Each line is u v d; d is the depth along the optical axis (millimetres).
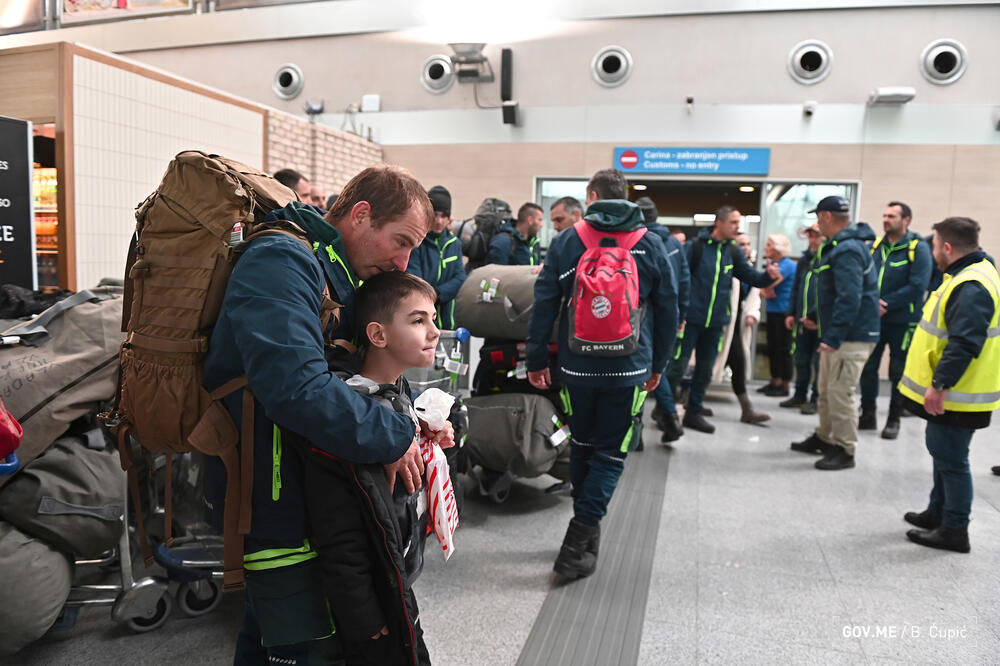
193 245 1270
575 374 2715
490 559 2943
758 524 3371
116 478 2121
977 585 2754
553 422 3344
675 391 6285
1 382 1994
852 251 4016
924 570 2879
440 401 1416
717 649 2266
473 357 4879
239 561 1252
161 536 2594
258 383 1105
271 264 1160
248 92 8344
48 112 3721
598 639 2312
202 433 1217
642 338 2740
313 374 1112
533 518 3439
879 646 2303
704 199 8508
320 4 8062
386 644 1258
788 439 5066
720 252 5051
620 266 2639
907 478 4141
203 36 8375
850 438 4246
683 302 4137
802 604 2578
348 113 8062
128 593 2227
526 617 2451
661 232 4062
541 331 2893
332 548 1208
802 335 6090
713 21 7172
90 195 3871
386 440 1170
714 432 5250
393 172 1334
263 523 1248
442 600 2568
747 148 7172
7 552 1888
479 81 7738
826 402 4527
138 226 1386
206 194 1286
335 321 1299
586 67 7488
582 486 2898
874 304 4180
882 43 6898
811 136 7078
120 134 4090
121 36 8617
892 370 5367
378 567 1240
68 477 2027
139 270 1314
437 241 4270
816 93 7047
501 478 3377
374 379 1393
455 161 7852
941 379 2918
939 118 6871
